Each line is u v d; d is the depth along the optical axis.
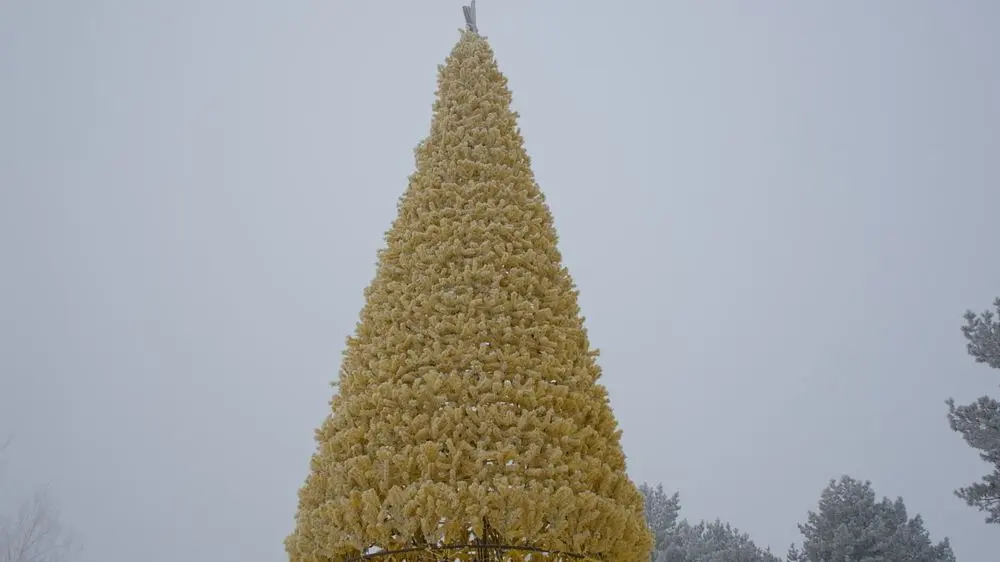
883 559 14.16
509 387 5.16
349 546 4.85
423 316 5.54
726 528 17.22
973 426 12.72
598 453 5.26
